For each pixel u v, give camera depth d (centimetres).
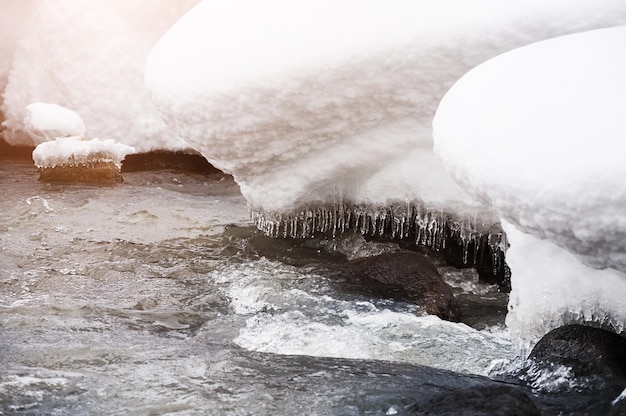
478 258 575
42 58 922
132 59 888
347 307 487
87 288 522
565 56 376
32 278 535
